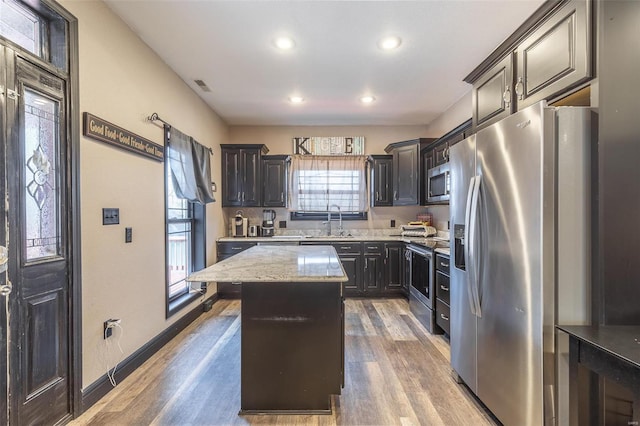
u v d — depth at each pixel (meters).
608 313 1.37
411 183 4.32
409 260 3.85
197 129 3.59
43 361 1.60
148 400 1.94
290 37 2.39
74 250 1.76
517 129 1.51
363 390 2.06
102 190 1.98
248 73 3.02
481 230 1.79
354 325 3.29
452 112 3.95
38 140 1.57
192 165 3.24
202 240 3.75
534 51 1.78
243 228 4.68
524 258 1.47
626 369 1.08
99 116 1.96
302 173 4.83
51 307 1.64
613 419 1.33
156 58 2.65
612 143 1.37
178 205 3.42
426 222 4.57
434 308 3.05
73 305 1.76
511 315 1.56
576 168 1.38
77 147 1.78
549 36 1.67
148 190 2.53
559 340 1.38
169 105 2.89
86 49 1.85
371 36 2.38
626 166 1.37
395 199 4.52
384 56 2.69
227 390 2.06
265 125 4.91
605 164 1.37
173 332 2.92
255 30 2.30
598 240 1.38
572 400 1.33
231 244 4.30
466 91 3.49
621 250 1.37
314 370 1.84
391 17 2.15
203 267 3.75
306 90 3.45
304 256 2.39
